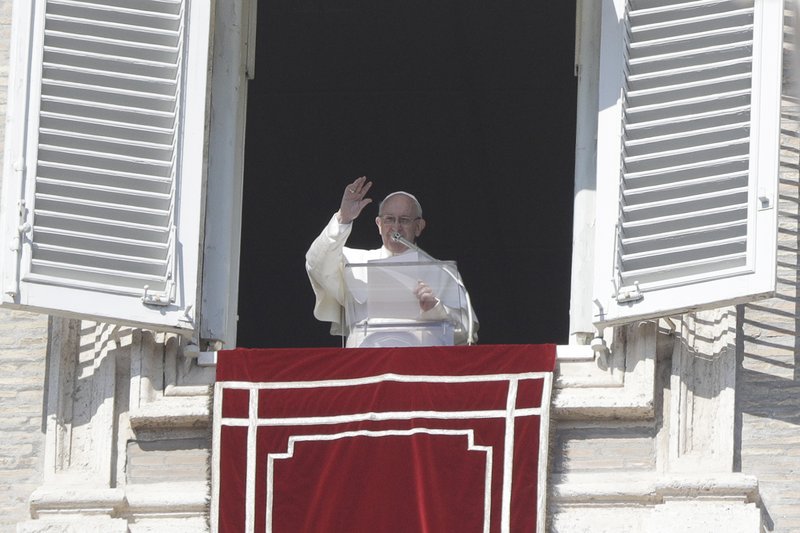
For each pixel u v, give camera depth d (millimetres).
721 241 45438
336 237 48781
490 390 45000
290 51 65625
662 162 46250
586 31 48969
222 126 48938
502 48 65125
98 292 45375
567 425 45219
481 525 43875
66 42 46719
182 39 47062
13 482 45688
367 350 45531
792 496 44781
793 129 47594
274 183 70688
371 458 44531
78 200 45875
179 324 45531
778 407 45594
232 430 45031
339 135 69438
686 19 46906
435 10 63531
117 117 46500
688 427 45219
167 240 46031
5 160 45938
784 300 46562
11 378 46438
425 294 46844
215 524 44406
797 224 47281
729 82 46344
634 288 45438
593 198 47844
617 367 45625
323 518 44188
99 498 44500
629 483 44469
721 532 43562
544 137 68938
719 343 45844
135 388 45781
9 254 45188
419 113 68438
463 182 70875
